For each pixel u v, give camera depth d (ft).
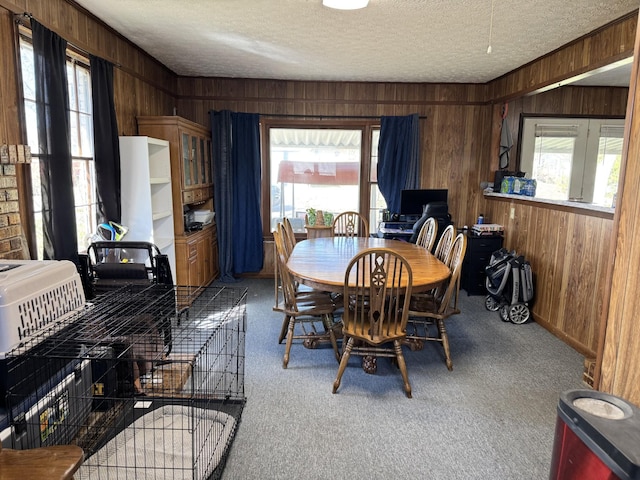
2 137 7.25
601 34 10.55
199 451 6.18
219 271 17.74
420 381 9.18
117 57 11.61
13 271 5.58
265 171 17.76
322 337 10.36
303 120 17.42
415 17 9.93
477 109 17.42
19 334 5.22
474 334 12.07
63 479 3.43
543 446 7.00
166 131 13.01
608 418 4.09
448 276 9.36
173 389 7.91
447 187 17.85
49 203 8.16
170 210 13.23
